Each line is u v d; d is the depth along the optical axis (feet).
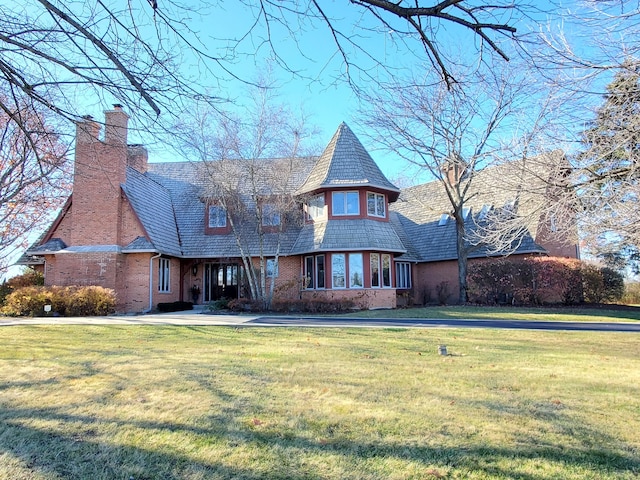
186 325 44.78
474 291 74.02
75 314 59.26
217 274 80.02
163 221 75.41
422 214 97.76
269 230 77.05
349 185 70.28
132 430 14.34
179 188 87.15
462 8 12.33
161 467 11.87
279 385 19.88
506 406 17.07
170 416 15.62
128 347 31.76
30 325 45.65
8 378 21.45
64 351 29.84
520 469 11.87
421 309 65.67
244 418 15.42
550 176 30.76
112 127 17.19
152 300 66.13
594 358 27.81
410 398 17.98
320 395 18.30
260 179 69.87
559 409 16.83
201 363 25.08
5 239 74.59
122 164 67.62
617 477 11.48
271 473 11.50
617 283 74.59
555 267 68.80
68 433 14.14
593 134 28.43
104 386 19.71
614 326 45.34
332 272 69.51
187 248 76.48
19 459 12.35
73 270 64.85
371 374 22.27
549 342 34.91
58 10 11.93
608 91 26.40
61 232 67.62
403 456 12.52
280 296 74.02
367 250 69.46
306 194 74.13
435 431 14.35
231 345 32.53
